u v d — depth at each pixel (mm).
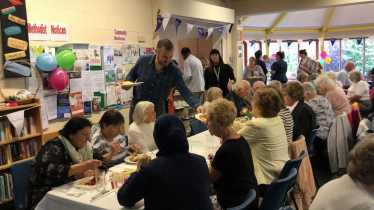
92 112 4113
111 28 4336
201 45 7242
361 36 10883
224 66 5527
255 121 2391
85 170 2137
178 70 3246
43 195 2102
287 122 2895
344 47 11211
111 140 2646
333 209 1332
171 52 2926
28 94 3234
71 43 3762
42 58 3307
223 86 5547
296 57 11219
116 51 4414
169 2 4906
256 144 2404
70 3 3771
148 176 1523
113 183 1941
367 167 1279
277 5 6898
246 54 9961
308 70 7609
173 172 1542
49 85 3568
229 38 7270
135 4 4719
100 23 4168
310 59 7645
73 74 3812
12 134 3145
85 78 3971
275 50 11031
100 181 2029
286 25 10578
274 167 2354
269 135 2361
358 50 11117
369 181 1300
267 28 10414
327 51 11375
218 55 5473
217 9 6254
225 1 7203
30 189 2148
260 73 7398
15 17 3172
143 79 3213
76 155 2221
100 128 2645
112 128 2568
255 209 1981
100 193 1912
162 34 6488
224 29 6988
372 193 1311
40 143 3361
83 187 1974
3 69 3146
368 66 11117
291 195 2654
